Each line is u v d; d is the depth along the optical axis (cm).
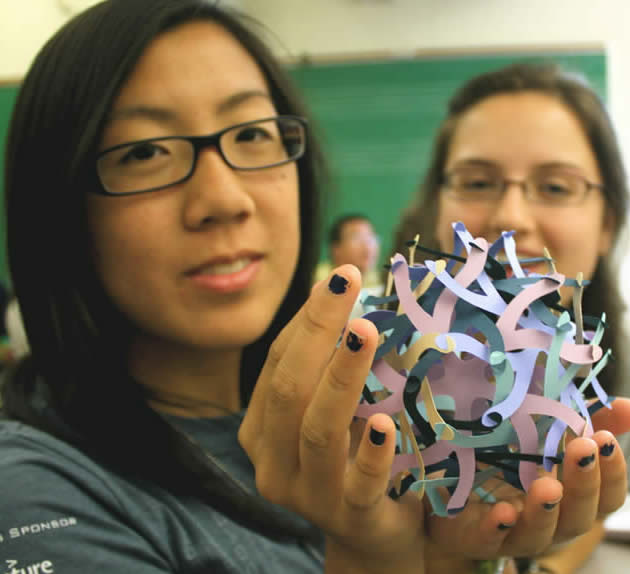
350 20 199
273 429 34
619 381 49
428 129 196
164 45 43
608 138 62
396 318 33
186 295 43
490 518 33
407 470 33
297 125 49
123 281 44
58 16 135
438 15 197
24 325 46
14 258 45
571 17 195
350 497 33
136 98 42
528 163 60
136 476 43
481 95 65
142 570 38
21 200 44
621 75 193
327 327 33
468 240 34
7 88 150
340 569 37
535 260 35
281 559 44
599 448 33
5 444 41
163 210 42
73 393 43
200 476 43
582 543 58
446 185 66
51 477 39
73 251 44
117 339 47
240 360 54
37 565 36
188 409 48
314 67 197
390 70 196
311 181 54
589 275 62
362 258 153
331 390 31
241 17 48
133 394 44
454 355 33
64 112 42
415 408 32
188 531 42
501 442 32
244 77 45
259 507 44
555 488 32
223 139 44
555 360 32
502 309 33
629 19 193
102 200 43
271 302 46
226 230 43
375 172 197
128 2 43
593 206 61
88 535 38
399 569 36
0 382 51
